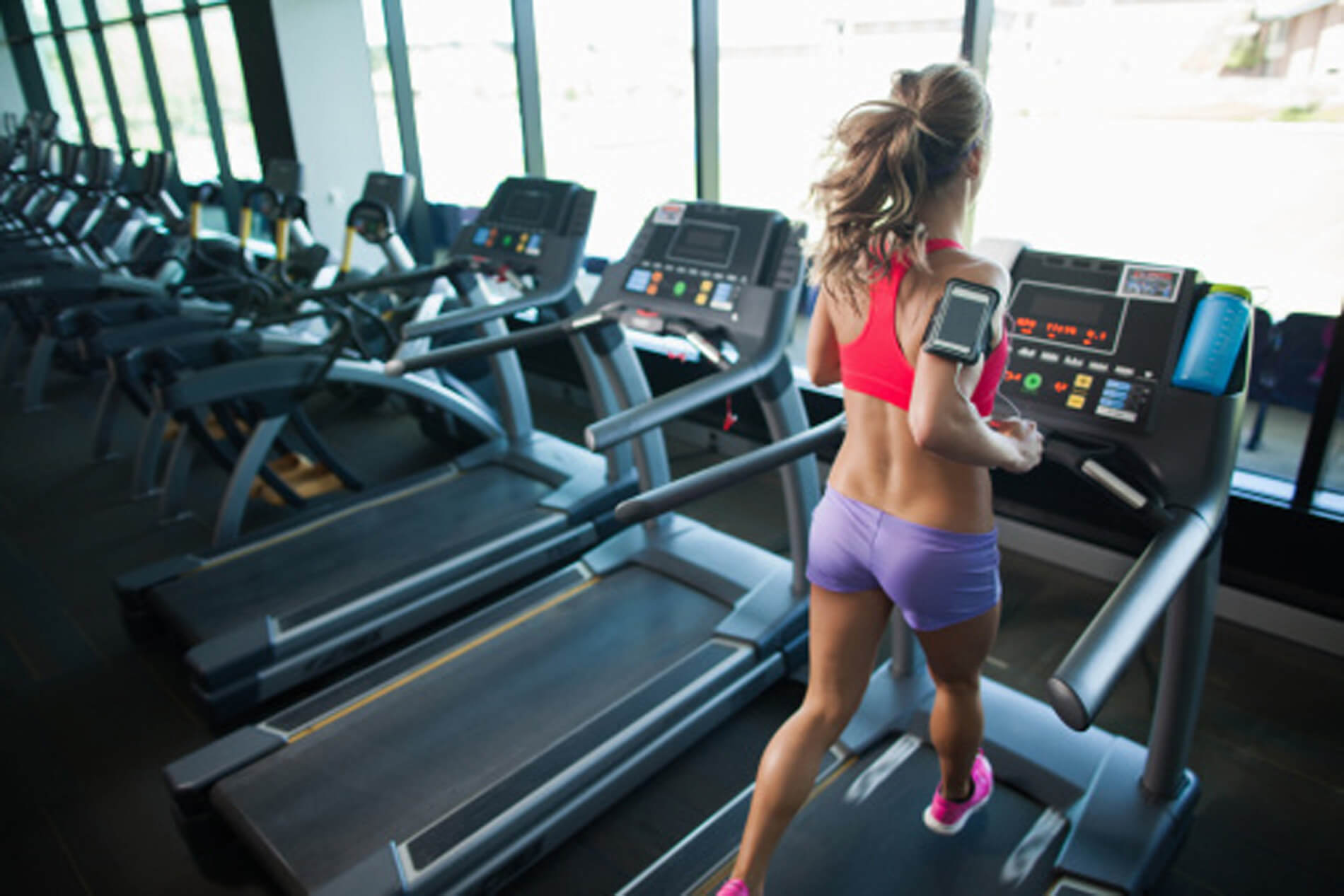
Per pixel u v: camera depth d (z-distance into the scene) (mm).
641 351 4199
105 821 2074
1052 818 1761
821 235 1224
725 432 3932
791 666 2398
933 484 1240
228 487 3131
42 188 6723
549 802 1860
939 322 1051
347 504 3258
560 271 2961
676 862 1685
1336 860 1808
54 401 4980
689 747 2184
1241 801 1962
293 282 3809
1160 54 4430
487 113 5793
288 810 1886
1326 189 4457
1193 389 1478
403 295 4109
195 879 1907
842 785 1864
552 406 4699
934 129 1098
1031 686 2363
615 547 2883
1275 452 3330
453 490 3377
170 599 2686
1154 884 1757
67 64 8883
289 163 4258
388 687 2285
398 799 1904
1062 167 4957
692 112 3660
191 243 4551
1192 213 4695
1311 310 3793
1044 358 1638
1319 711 2225
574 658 2365
